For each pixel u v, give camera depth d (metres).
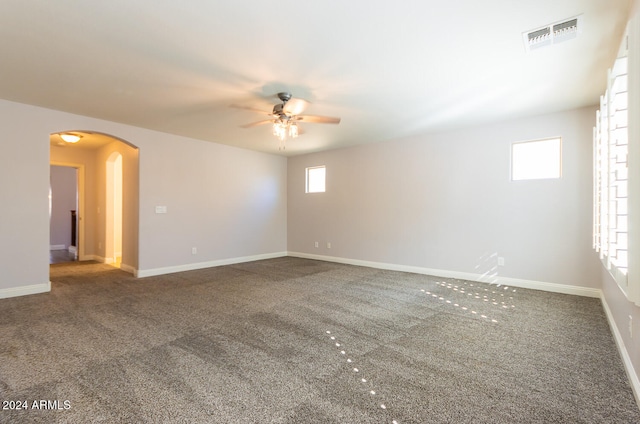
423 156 5.19
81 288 4.22
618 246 2.08
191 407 1.67
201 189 5.68
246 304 3.53
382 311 3.29
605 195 2.45
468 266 4.76
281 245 7.18
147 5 1.98
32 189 3.88
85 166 6.62
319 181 6.83
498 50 2.53
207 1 1.94
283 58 2.66
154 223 5.06
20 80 3.10
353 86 3.22
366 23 2.17
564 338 2.60
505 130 4.42
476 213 4.68
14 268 3.77
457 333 2.71
